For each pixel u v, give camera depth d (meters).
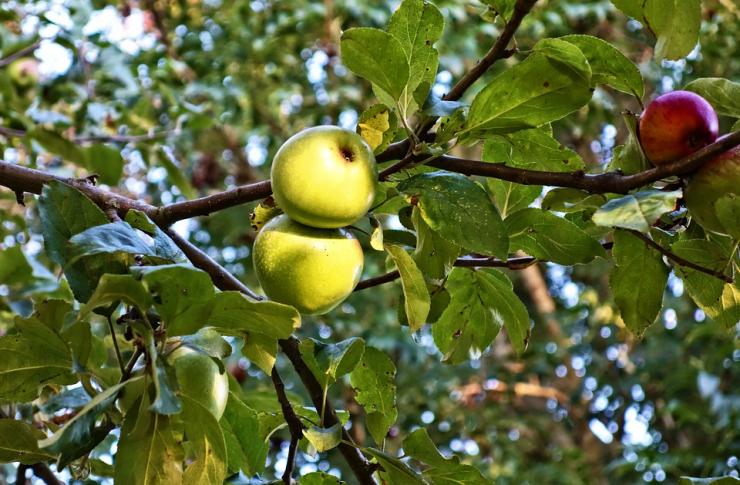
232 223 3.23
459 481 1.05
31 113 1.82
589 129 2.99
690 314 3.08
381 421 1.11
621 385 3.13
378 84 1.01
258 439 1.10
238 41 3.20
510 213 1.13
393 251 1.01
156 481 0.94
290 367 2.66
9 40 1.97
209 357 0.99
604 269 3.35
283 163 0.98
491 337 1.16
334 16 3.01
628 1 1.00
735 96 1.04
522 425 3.34
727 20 3.10
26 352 0.97
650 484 2.56
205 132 3.30
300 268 1.01
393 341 2.77
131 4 3.17
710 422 2.52
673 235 1.06
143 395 0.92
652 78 3.06
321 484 1.09
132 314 0.93
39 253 2.76
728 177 0.97
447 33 2.78
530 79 0.99
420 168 1.06
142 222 0.96
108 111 2.16
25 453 1.00
